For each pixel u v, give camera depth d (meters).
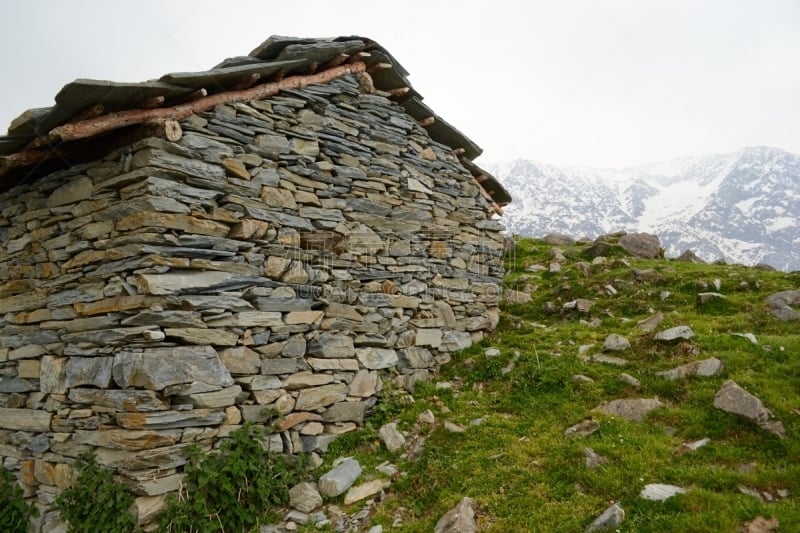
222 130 6.10
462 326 9.80
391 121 8.60
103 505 4.88
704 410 6.20
